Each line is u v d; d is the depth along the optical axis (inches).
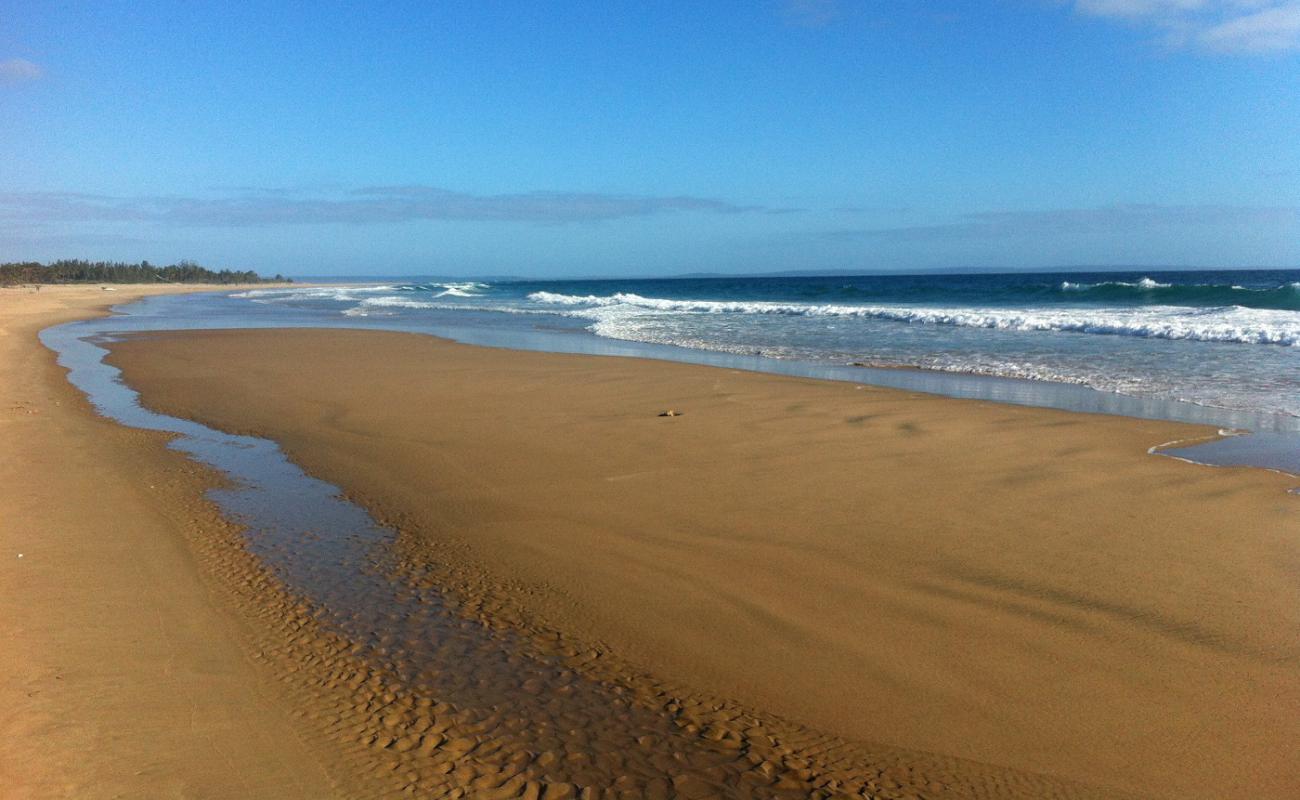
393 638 179.2
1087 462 313.1
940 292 1774.1
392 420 424.5
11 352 787.4
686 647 175.6
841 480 294.8
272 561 225.6
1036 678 159.6
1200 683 155.9
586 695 156.2
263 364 677.3
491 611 193.9
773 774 132.0
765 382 524.4
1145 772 131.5
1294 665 160.9
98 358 754.2
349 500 286.4
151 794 121.6
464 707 151.1
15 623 179.6
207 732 139.6
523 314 1398.9
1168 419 402.9
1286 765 132.0
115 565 219.1
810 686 159.3
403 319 1311.5
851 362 660.7
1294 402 441.1
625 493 285.1
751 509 264.4
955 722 146.3
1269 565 208.8
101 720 141.6
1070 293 1448.1
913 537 235.6
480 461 334.0
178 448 369.7
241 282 5374.0
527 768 132.4
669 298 2032.5
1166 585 198.8
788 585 205.6
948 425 382.6
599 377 558.6
